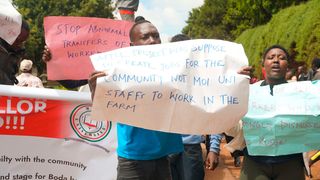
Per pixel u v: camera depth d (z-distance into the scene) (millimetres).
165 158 3148
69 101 3582
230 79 2713
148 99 2678
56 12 36031
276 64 3443
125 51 2748
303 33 17375
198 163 4508
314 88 3271
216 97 2703
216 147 3775
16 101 3463
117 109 2680
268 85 3400
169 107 2701
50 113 3545
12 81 3760
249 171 3328
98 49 4082
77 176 3615
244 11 45312
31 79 6527
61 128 3572
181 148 3201
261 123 3201
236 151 3404
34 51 26312
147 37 3086
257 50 24375
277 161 3234
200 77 2725
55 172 3574
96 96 2650
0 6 3377
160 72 2705
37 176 3525
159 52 2760
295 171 3277
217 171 8188
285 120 3189
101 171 3660
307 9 18297
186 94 2697
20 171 3482
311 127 3203
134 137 2996
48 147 3547
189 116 2703
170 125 2709
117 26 4137
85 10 36531
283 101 3244
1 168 3439
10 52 3650
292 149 3197
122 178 3041
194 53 2752
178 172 4391
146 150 2994
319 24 16219
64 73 4012
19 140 3477
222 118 2707
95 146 3652
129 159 3008
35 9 35688
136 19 4840
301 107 3215
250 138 3211
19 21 3408
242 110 2711
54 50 3996
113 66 2672
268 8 38031
